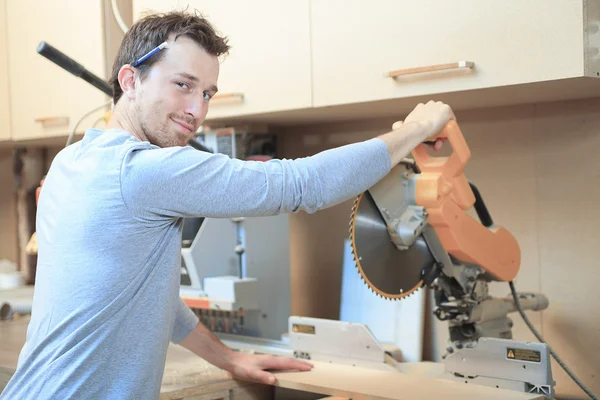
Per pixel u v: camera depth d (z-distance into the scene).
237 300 1.99
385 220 1.56
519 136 2.03
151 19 1.28
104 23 2.42
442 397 1.44
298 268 2.55
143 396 1.25
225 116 2.12
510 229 2.06
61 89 2.56
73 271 1.20
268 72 2.00
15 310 2.58
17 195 3.33
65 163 1.27
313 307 2.50
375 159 1.30
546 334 2.00
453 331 1.73
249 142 2.41
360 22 1.80
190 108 1.28
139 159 1.18
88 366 1.20
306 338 1.86
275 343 2.00
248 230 2.13
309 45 1.90
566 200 1.95
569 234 1.95
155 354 1.26
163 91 1.25
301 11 1.91
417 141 1.41
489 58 1.59
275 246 2.19
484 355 1.54
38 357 1.22
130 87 1.29
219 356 1.68
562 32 1.49
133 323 1.22
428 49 1.68
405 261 1.62
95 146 1.24
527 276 2.03
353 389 1.52
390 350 2.03
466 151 1.55
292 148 2.54
